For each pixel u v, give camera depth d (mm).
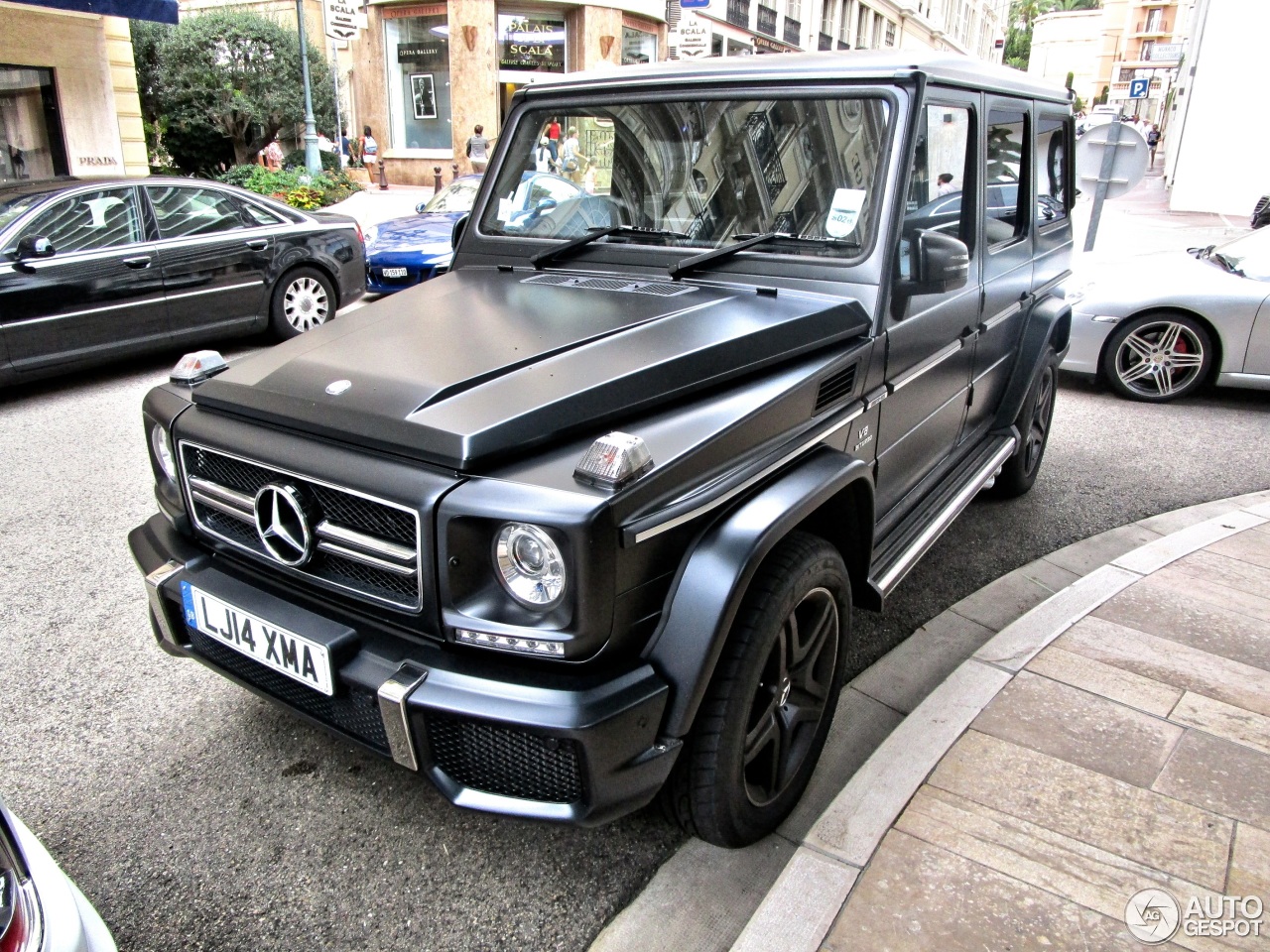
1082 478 5215
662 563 1896
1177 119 28828
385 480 1865
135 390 6730
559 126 3162
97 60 13531
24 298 6164
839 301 2578
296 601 2123
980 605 3711
